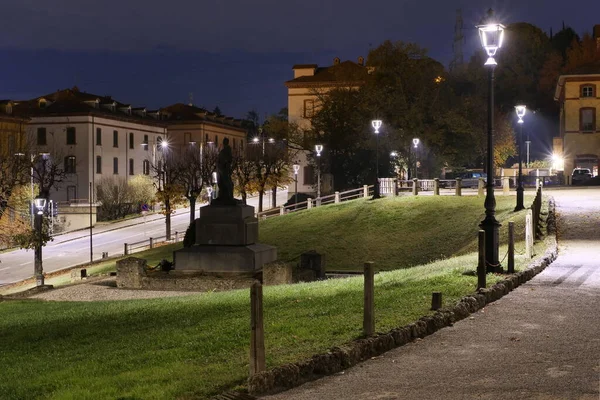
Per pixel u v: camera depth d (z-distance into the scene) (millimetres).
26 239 46562
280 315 14906
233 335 13148
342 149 86250
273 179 91750
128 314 18891
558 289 16969
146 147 118500
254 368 9211
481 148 84938
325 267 38031
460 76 97188
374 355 10930
